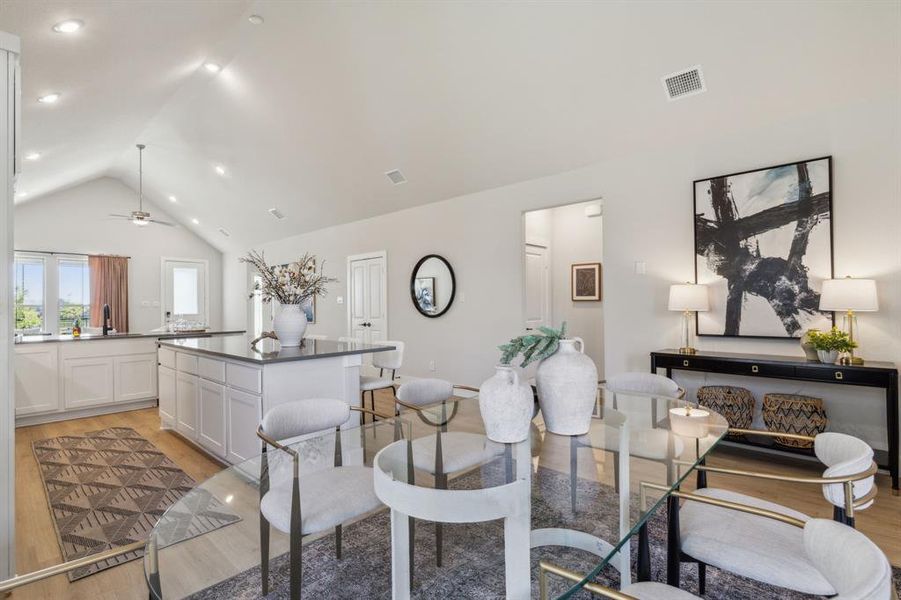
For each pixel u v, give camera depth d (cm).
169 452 367
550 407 186
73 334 523
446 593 150
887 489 278
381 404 529
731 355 342
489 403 180
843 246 316
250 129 545
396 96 428
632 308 415
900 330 297
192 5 315
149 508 266
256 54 420
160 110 545
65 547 225
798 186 330
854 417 317
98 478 311
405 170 538
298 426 217
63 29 276
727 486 287
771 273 342
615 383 296
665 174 396
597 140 410
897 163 296
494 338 525
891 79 290
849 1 265
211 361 340
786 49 296
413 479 167
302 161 581
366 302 681
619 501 151
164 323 908
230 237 905
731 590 184
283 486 180
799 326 331
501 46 351
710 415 232
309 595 166
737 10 287
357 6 348
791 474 304
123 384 505
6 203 181
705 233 372
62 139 496
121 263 848
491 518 145
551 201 472
